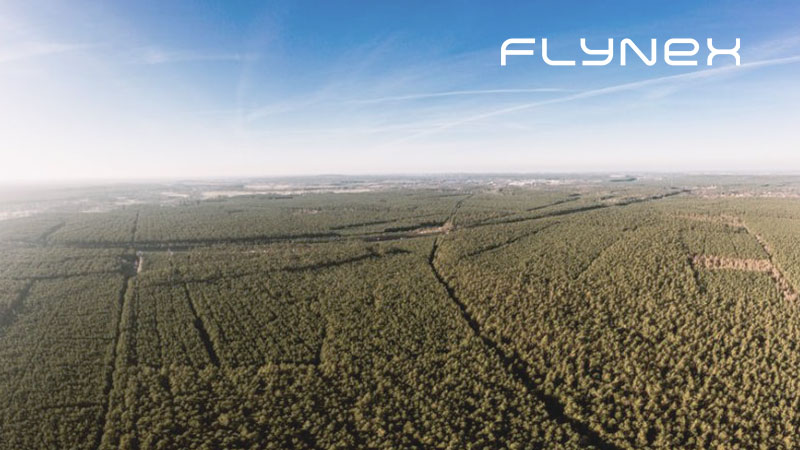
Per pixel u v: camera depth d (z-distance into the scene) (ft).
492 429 223.92
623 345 292.40
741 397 235.40
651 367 266.57
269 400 249.34
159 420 233.96
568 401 243.81
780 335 292.61
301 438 223.30
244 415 238.27
